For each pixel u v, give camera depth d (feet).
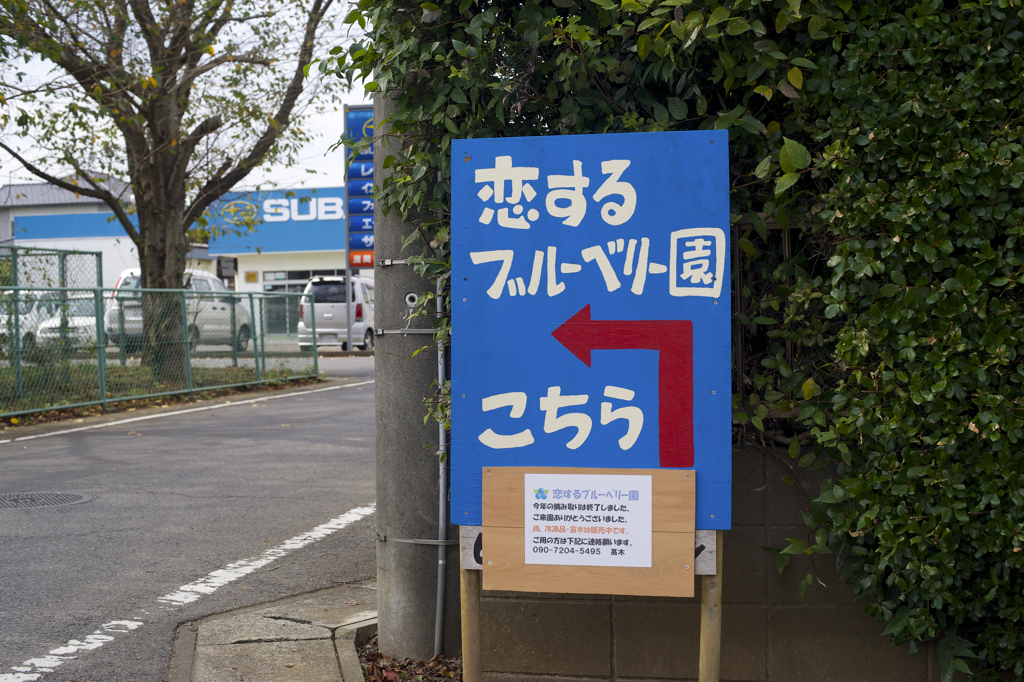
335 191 137.18
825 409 9.69
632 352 8.20
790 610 10.54
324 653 11.78
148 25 42.60
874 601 9.95
